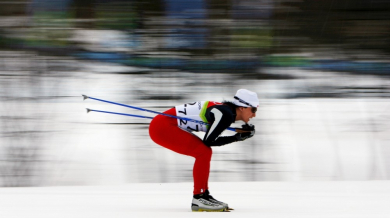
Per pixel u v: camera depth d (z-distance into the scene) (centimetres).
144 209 1538
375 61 3234
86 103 2950
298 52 3138
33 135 2269
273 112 2847
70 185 2089
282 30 3134
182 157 2423
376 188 1966
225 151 2419
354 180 2166
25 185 2116
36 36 3038
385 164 2323
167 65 2814
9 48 2858
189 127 1465
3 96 2447
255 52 2970
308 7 3203
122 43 3153
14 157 2195
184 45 2917
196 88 2697
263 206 1594
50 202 1673
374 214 1416
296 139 2586
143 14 3120
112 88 3000
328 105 2969
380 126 2705
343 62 3219
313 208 1545
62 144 2441
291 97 3033
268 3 3106
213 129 1402
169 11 3105
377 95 3116
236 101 1454
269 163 2297
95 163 2325
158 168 2283
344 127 2717
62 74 2986
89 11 3266
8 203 1648
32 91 2548
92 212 1462
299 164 2328
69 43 3178
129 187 2003
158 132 1454
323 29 3183
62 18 3247
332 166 2320
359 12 3256
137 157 2348
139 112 2677
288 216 1374
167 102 2678
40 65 2734
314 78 3152
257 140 2447
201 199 1465
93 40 3269
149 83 2725
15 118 2297
